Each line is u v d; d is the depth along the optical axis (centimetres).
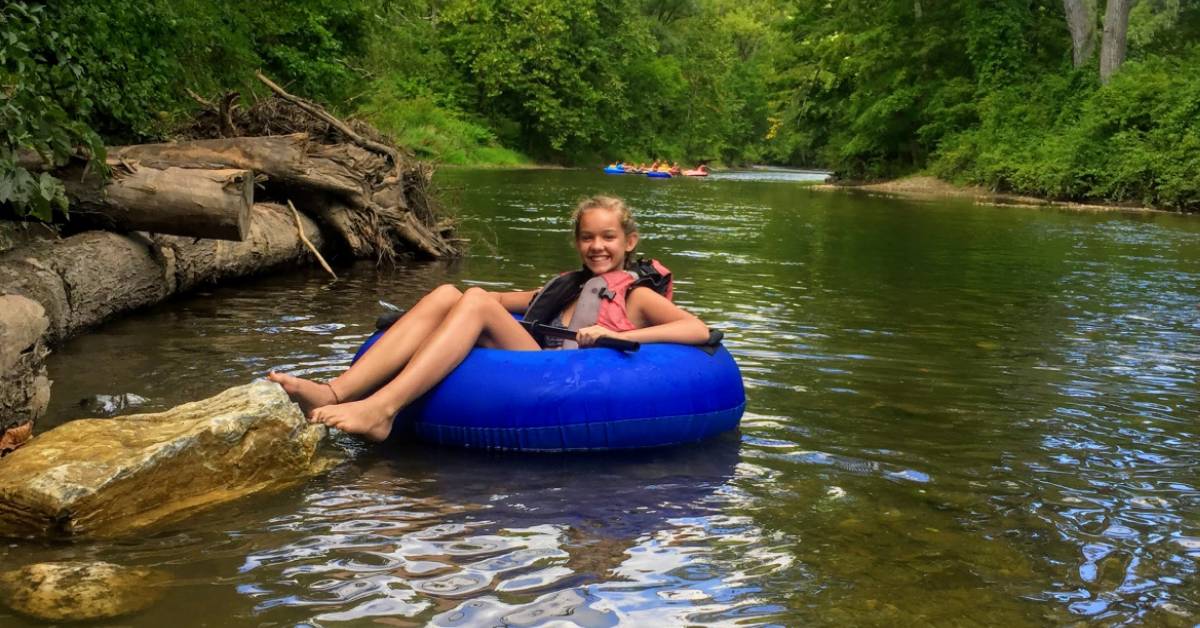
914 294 738
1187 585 246
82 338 487
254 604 222
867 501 300
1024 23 2572
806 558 256
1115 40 2250
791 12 3553
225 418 296
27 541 256
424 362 344
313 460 327
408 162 949
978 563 255
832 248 1061
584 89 4028
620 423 342
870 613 225
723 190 2361
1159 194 1870
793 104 3338
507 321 367
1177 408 419
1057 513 293
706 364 367
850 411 403
